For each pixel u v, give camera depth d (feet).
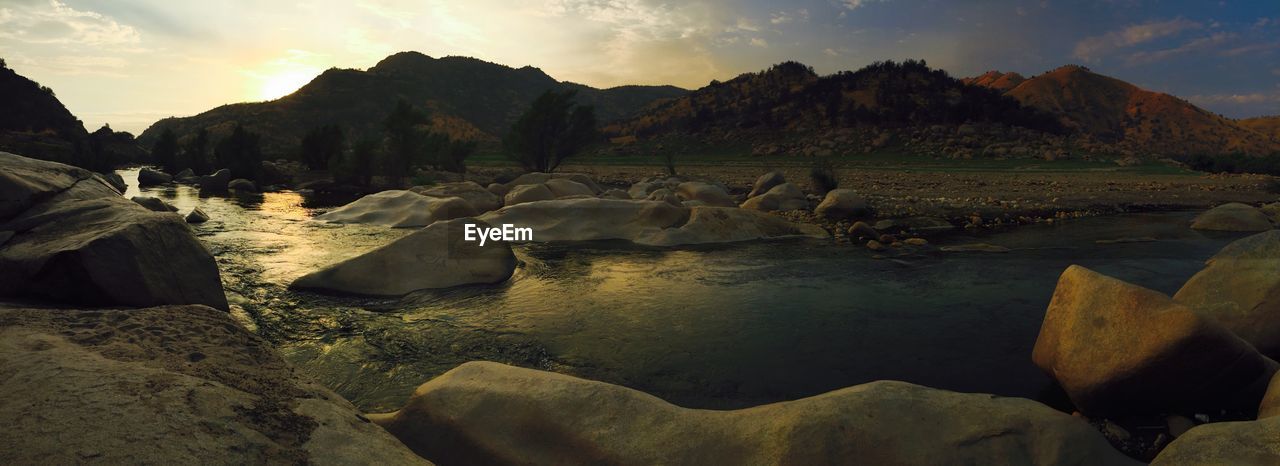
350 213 48.16
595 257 32.04
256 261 30.14
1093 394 12.90
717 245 36.06
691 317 20.76
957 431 9.81
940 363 16.42
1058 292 15.12
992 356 16.96
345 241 36.99
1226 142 489.26
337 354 17.03
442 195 57.93
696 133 295.07
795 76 373.40
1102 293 13.58
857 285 25.45
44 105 312.91
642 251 33.94
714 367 16.10
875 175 117.50
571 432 10.00
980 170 138.00
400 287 23.98
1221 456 8.38
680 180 96.94
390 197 50.01
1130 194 70.90
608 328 19.53
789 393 14.40
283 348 17.47
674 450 9.60
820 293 24.09
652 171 146.61
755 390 14.58
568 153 127.65
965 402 10.56
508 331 19.21
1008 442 9.69
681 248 34.94
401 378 15.34
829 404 10.19
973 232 41.75
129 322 9.93
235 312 20.85
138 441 6.22
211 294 19.74
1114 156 183.32
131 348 8.91
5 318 9.45
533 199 48.73
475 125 648.38
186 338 9.72
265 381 8.73
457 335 18.79
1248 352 11.93
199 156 122.11
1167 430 12.55
